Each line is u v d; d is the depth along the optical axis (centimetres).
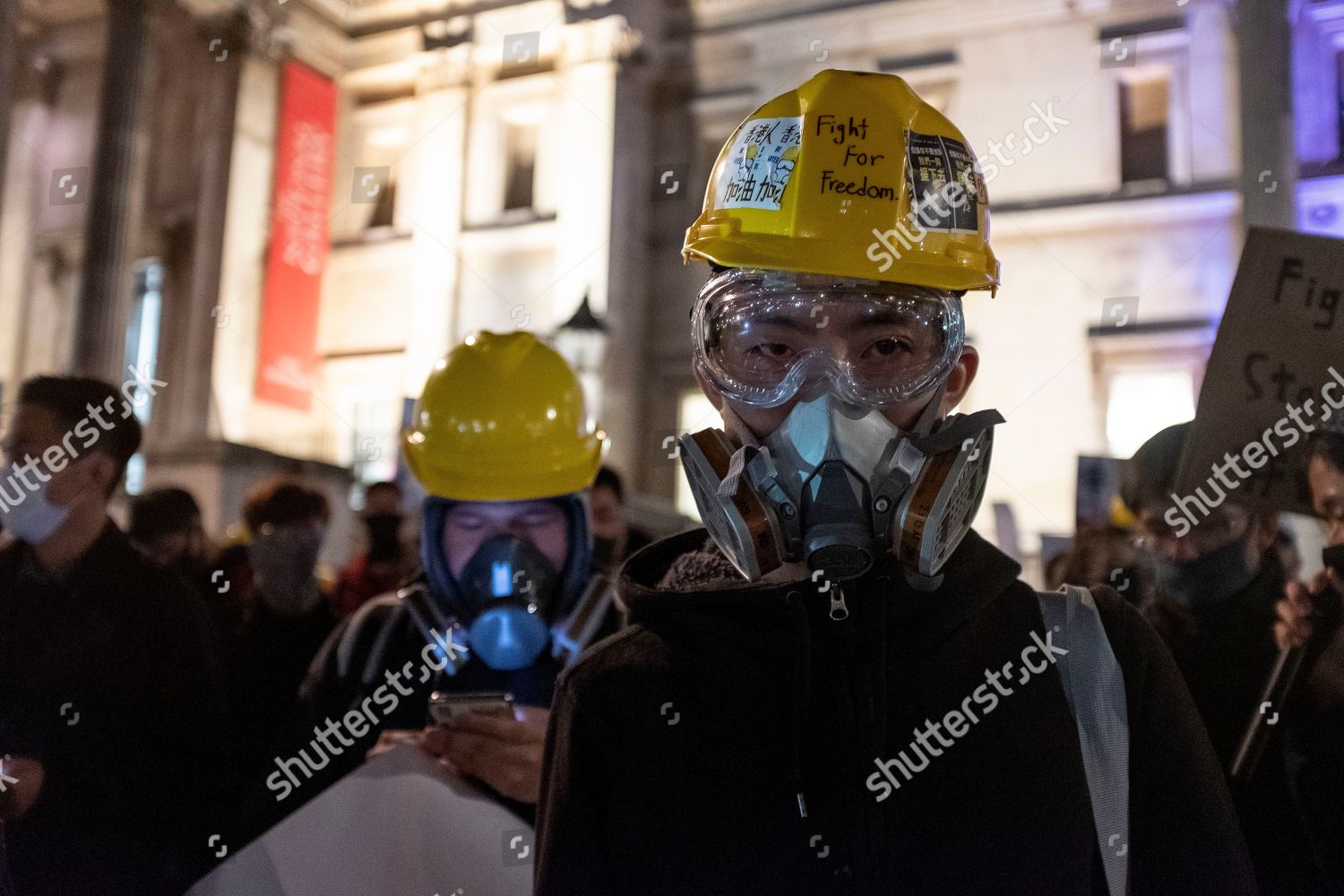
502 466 157
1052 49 862
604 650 88
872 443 82
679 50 988
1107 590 87
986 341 838
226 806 164
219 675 172
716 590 85
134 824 155
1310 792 126
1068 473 797
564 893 77
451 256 1045
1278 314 125
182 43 1054
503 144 1057
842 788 77
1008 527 332
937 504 79
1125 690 80
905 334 84
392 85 1105
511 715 130
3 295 1029
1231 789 131
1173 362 797
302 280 1055
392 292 1062
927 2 897
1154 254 811
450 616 155
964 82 885
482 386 162
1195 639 143
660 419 945
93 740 157
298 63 1083
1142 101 844
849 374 82
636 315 961
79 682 159
